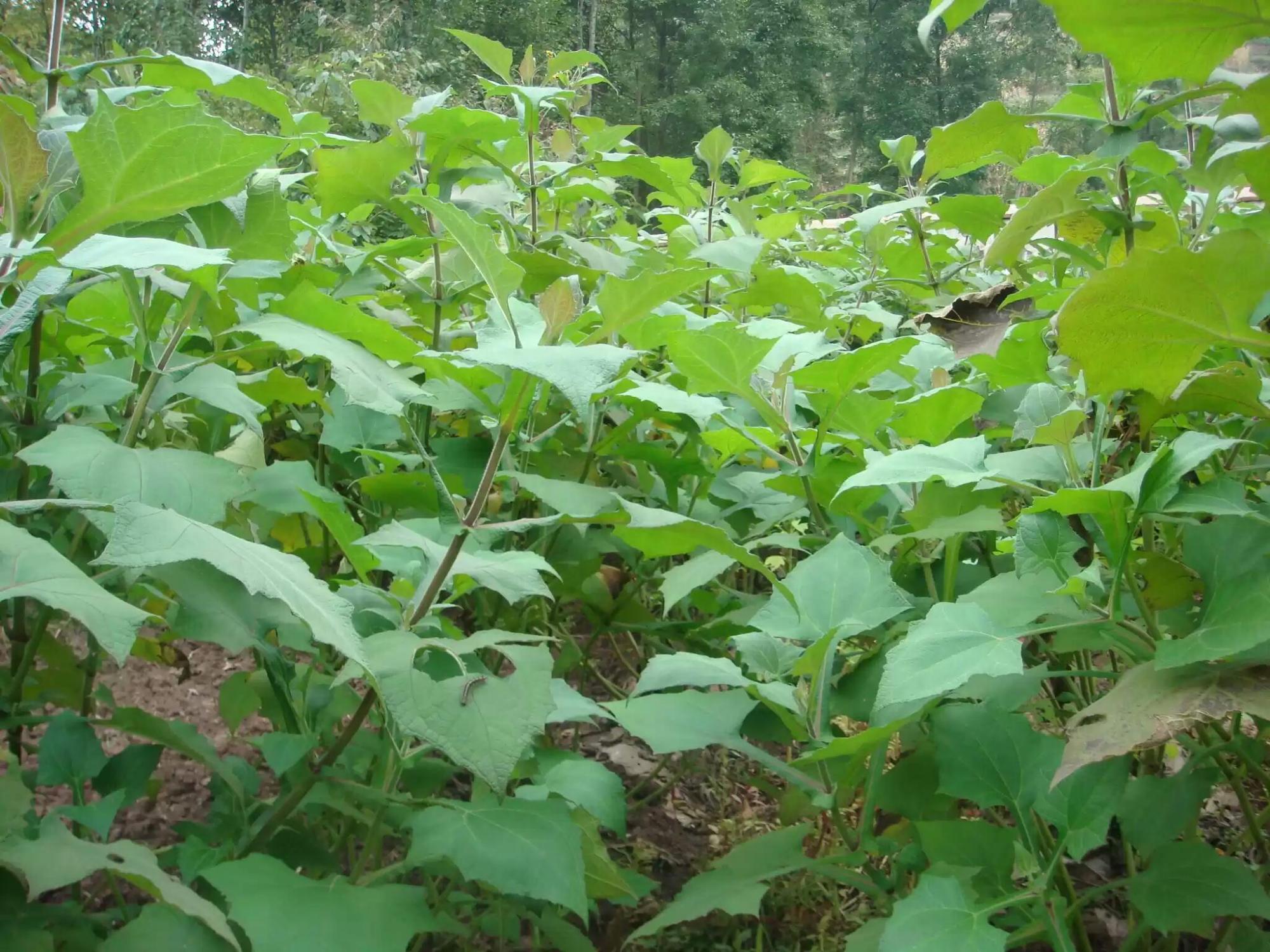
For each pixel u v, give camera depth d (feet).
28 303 3.46
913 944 4.08
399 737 5.16
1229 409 4.95
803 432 7.07
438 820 4.43
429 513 7.20
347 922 3.90
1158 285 4.17
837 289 11.40
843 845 6.95
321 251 8.93
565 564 7.94
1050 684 7.55
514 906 5.84
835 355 8.72
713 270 4.62
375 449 7.27
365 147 7.48
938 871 4.81
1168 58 4.24
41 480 5.72
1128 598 5.50
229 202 5.59
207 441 7.89
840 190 12.26
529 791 5.24
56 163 4.40
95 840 5.88
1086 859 7.24
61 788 7.63
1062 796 4.70
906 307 13.14
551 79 11.12
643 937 6.68
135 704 8.96
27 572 3.41
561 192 9.73
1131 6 4.02
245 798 5.08
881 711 5.08
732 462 9.20
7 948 3.89
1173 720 3.81
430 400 5.58
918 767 5.75
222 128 3.91
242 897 3.87
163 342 7.24
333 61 40.52
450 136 8.38
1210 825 7.66
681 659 5.68
